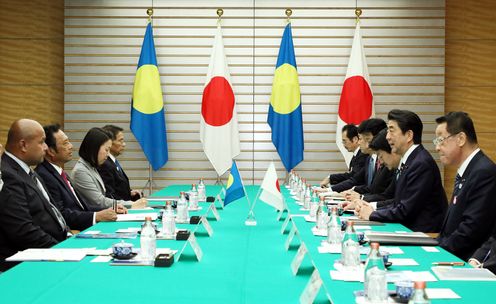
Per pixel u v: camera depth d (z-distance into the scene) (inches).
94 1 336.5
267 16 339.3
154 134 325.1
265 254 120.7
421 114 336.5
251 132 341.7
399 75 336.8
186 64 339.3
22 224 145.0
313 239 136.3
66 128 338.3
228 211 194.1
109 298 86.8
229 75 328.8
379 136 201.0
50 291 90.2
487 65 338.6
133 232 143.9
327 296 81.9
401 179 172.6
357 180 271.9
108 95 338.0
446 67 341.4
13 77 340.2
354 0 336.8
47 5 339.3
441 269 100.3
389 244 126.4
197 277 100.6
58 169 193.0
